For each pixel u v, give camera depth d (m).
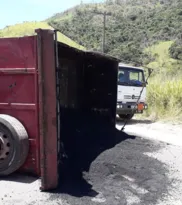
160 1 84.25
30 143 3.88
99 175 4.05
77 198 3.36
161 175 4.27
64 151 4.48
